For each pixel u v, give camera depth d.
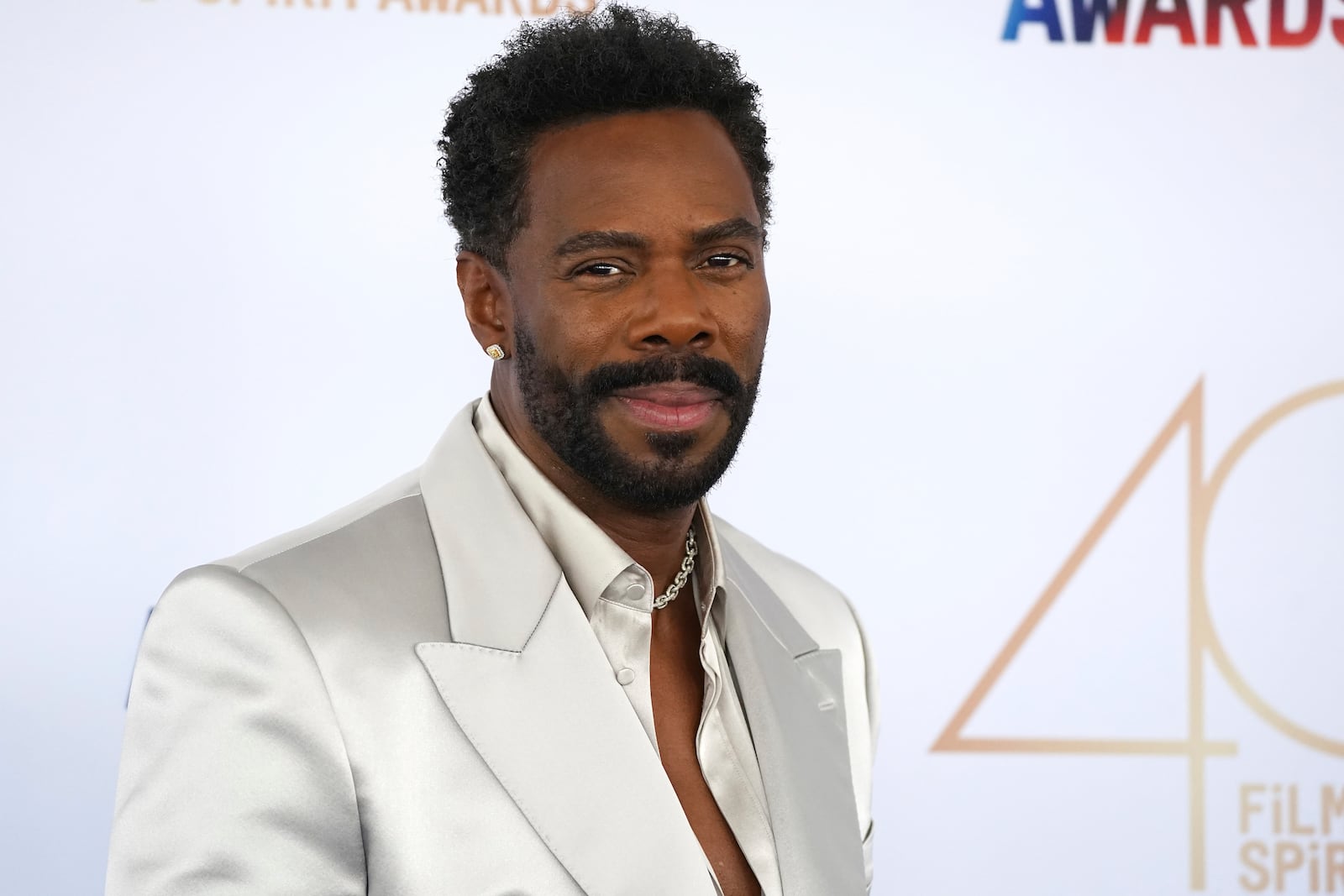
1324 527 7.29
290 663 2.53
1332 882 7.28
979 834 7.14
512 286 2.86
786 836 2.96
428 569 2.81
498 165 2.84
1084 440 7.23
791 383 7.09
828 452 7.11
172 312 6.75
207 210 6.78
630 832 2.62
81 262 6.71
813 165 7.15
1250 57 7.28
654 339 2.69
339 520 2.90
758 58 7.12
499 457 2.99
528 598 2.79
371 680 2.59
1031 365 7.21
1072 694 7.21
